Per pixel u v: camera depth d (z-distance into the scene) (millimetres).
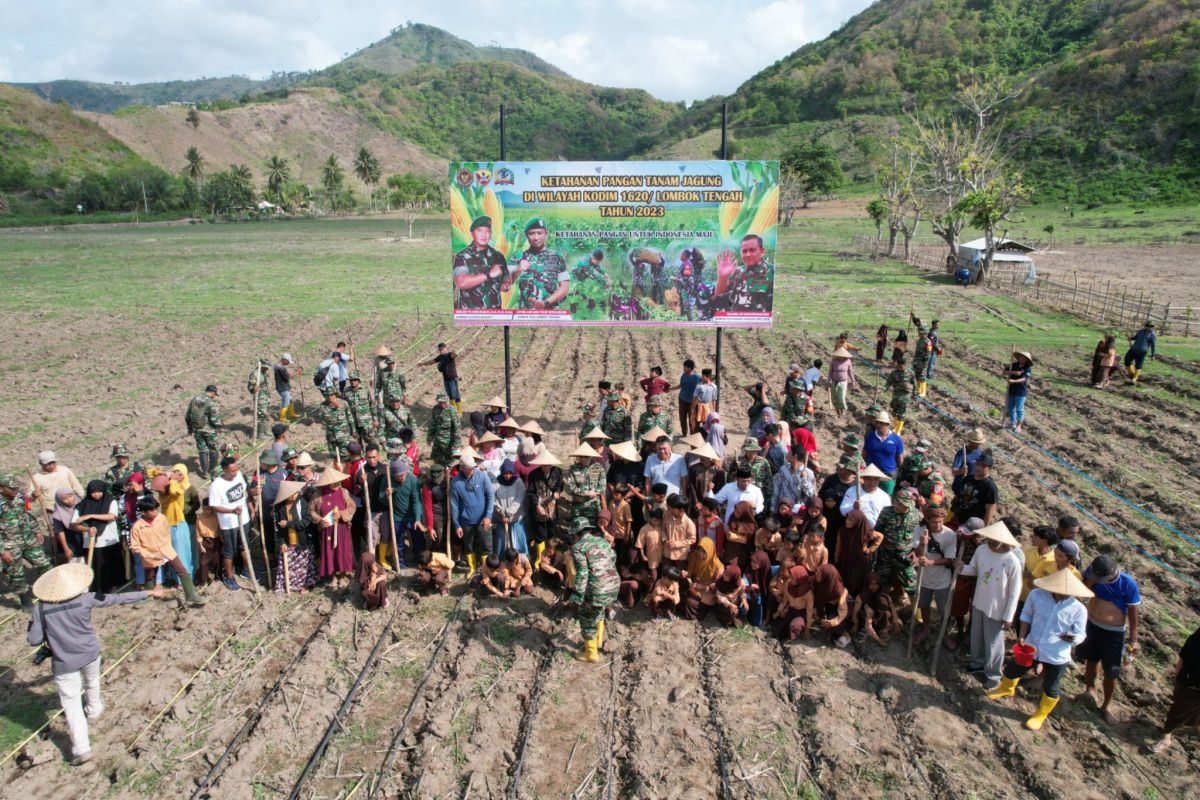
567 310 15680
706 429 12492
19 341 26844
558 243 15422
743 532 9492
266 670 8578
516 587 10055
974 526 8359
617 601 9891
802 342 26609
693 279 15406
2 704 8039
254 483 10992
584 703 7984
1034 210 77625
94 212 119750
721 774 6992
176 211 124875
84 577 7125
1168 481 13852
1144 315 28312
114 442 16438
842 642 8883
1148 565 10773
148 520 9359
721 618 9375
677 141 185625
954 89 143750
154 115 174125
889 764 7059
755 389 13305
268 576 10406
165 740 7430
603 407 12789
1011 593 7812
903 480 10789
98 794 6789
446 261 54312
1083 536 11672
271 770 7078
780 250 59719
